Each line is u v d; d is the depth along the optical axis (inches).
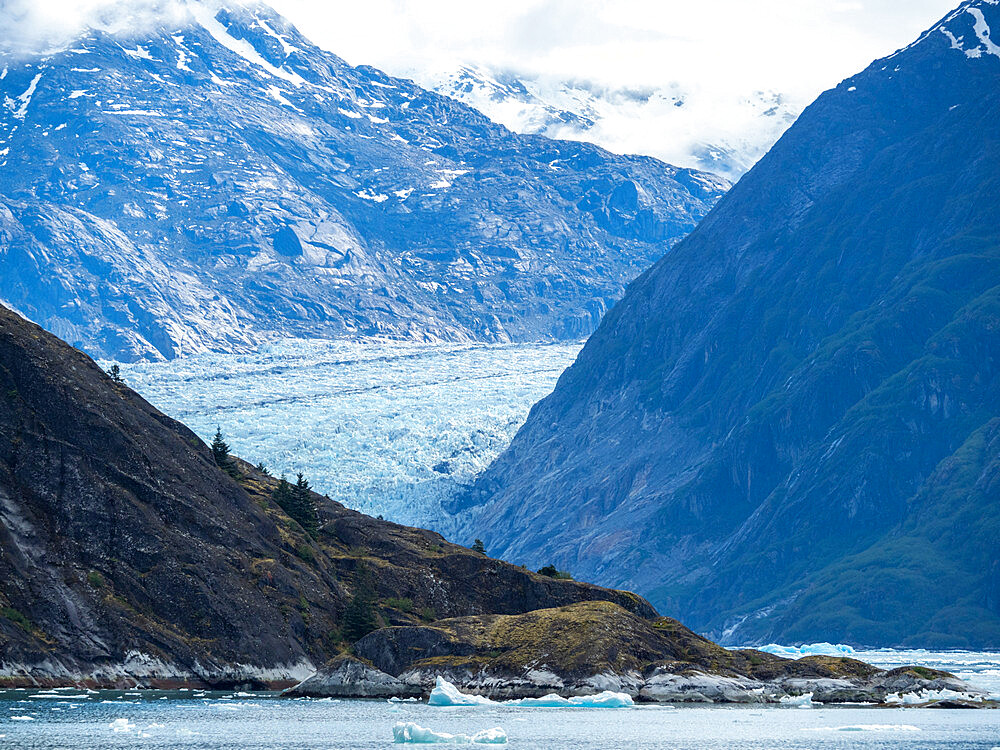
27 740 7386.8
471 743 7578.7
